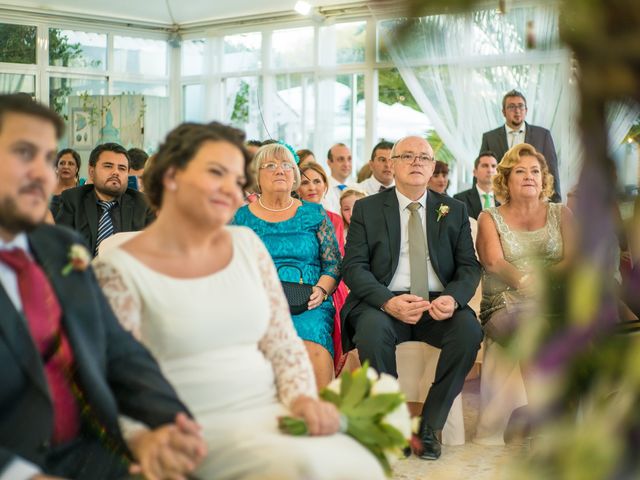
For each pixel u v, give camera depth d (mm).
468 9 482
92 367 1654
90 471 1771
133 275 1945
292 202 4148
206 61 11836
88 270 1763
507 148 6832
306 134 11148
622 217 515
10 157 1588
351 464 1809
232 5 11141
